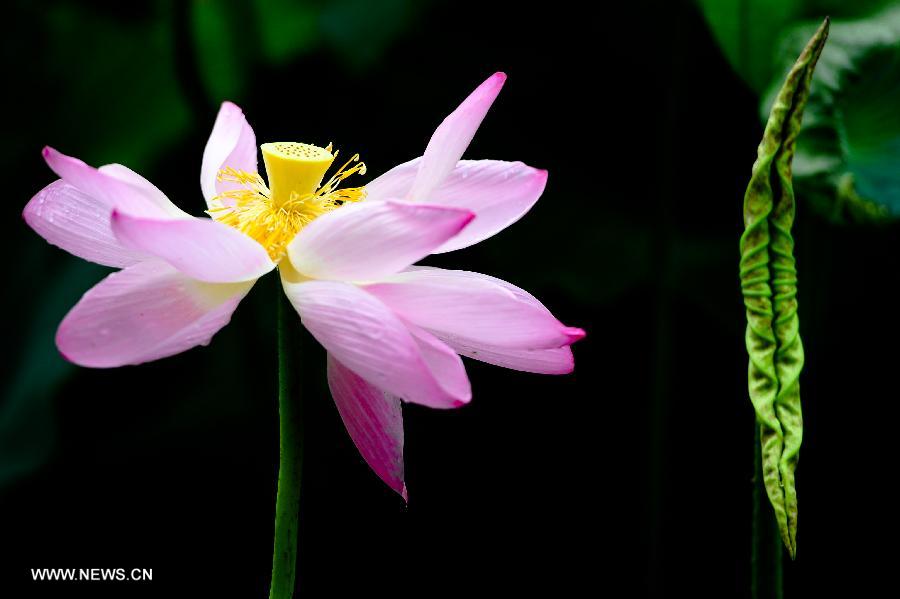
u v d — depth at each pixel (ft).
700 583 7.06
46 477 6.87
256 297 6.91
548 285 7.02
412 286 4.51
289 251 4.53
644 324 7.16
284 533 4.51
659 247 6.35
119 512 6.89
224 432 6.95
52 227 4.55
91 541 6.84
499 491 7.04
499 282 4.58
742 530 7.13
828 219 5.34
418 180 4.58
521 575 6.94
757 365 4.53
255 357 6.46
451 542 6.91
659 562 6.25
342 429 6.90
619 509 7.07
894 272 6.77
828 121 5.34
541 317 4.49
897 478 6.82
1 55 7.33
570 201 7.23
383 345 4.40
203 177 4.68
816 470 6.91
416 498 6.95
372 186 4.73
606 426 7.18
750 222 4.53
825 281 6.69
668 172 6.37
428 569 6.86
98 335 4.42
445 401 4.39
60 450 6.77
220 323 4.48
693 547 7.12
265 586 6.82
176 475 6.93
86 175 4.41
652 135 7.32
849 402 6.94
